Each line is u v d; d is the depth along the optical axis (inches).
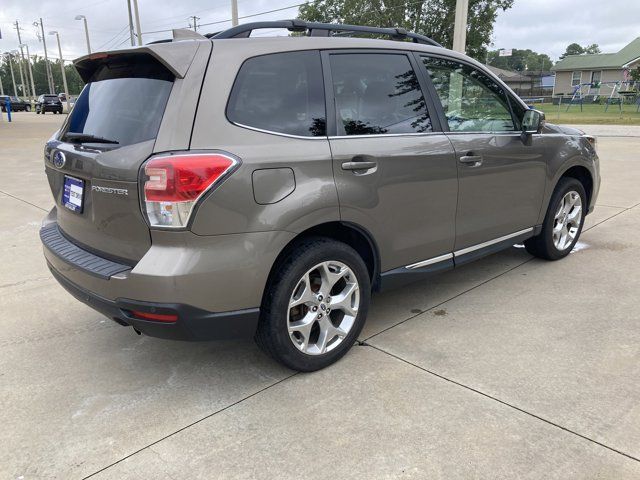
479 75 151.9
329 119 113.7
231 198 95.6
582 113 1259.8
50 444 94.7
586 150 187.2
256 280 100.6
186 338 99.2
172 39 111.5
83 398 109.3
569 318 140.9
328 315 117.4
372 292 130.0
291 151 104.1
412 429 96.0
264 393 109.5
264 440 94.3
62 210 121.2
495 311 146.9
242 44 106.0
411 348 126.8
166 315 95.0
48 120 1269.7
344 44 121.3
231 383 114.0
